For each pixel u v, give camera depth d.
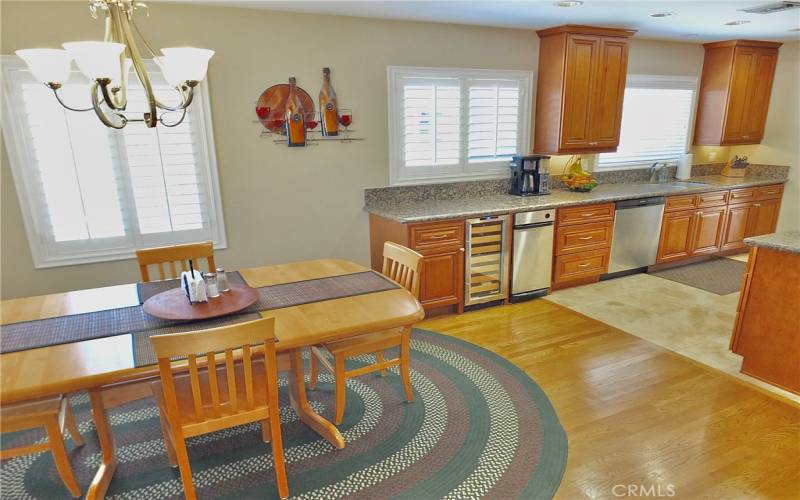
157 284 2.46
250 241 3.61
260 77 3.38
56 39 2.86
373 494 1.99
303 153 3.62
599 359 3.09
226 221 3.50
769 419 2.42
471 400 2.66
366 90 3.72
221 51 3.23
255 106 3.41
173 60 1.70
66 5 2.84
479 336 3.46
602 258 4.48
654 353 3.15
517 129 4.41
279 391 2.81
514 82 4.27
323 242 3.86
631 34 4.22
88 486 2.05
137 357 1.68
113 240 3.24
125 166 3.15
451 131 4.11
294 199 3.68
